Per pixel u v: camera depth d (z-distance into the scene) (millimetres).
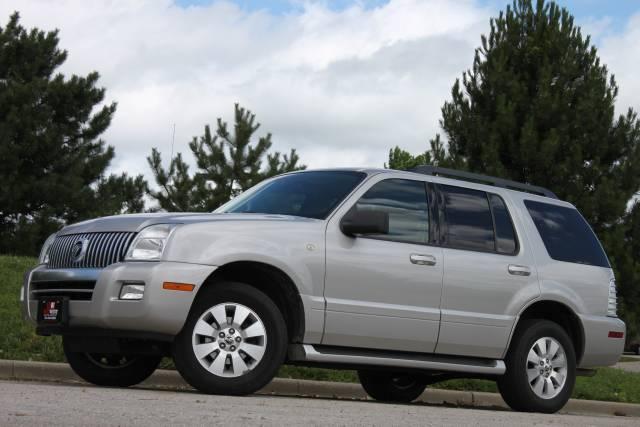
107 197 38812
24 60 38562
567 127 29922
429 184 9984
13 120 35719
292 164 38031
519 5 31719
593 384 15297
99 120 39156
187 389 11164
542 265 10570
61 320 8477
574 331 10891
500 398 12984
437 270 9625
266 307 8547
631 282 29406
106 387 9273
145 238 8352
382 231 8883
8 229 36438
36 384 9016
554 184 29766
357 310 9047
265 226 8727
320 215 9188
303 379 12281
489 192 10508
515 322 10188
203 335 8367
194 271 8234
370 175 9609
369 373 11523
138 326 8141
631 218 30156
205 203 36875
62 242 9031
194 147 37469
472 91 31672
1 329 13117
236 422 5863
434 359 9672
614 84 30797
